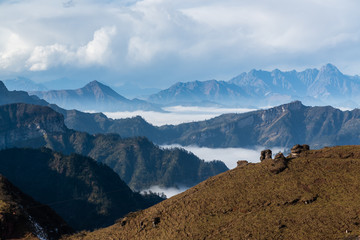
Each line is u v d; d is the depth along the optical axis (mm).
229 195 93125
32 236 99750
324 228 68812
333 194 81562
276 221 75312
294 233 69562
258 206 84562
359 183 82625
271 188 90812
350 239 62812
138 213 102000
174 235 82500
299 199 82812
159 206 101375
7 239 96688
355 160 93875
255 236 71875
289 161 104000
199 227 82688
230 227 78750
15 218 104312
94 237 99312
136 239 87812
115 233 95875
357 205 73688
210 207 90312
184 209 93188
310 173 93062
